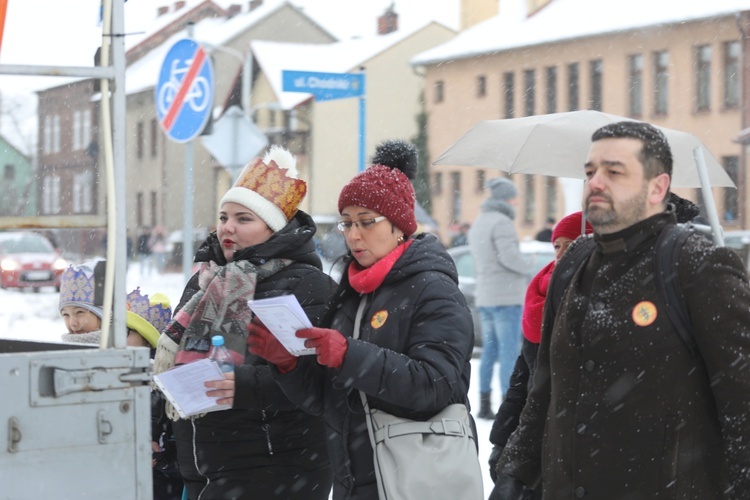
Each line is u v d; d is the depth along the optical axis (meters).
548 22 79.38
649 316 4.99
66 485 4.46
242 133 19.30
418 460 5.69
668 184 5.20
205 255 7.47
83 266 8.02
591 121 8.03
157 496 7.81
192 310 7.13
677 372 4.95
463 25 94.81
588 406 5.10
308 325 5.56
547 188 77.50
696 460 4.95
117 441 4.57
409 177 7.35
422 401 5.71
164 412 7.60
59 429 4.45
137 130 119.44
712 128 67.69
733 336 4.83
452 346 5.86
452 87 86.50
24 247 53.19
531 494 6.50
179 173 115.31
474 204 84.31
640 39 71.38
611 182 5.11
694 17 68.38
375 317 6.03
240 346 6.86
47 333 28.47
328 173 99.19
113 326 4.65
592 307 5.16
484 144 8.09
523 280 15.25
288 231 7.22
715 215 6.77
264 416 6.91
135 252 97.12
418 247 6.12
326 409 6.26
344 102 98.31
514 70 80.88
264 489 6.96
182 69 19.06
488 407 15.29
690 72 68.81
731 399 4.81
